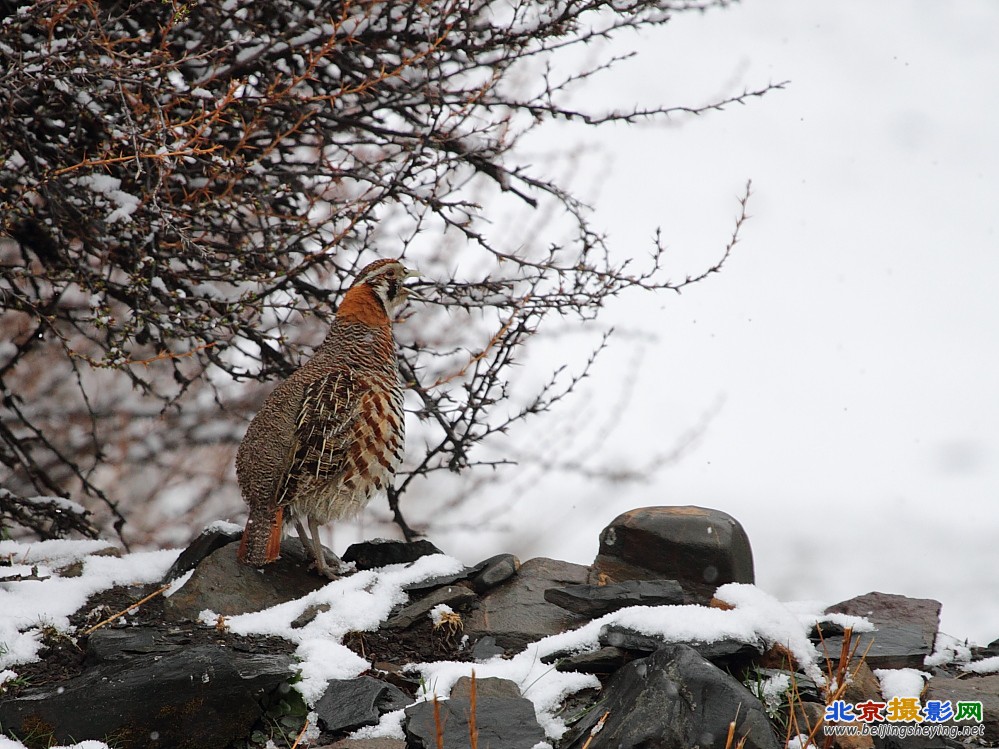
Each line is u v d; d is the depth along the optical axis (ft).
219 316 41.27
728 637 28.99
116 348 36.19
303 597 34.04
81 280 39.45
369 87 41.39
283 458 34.37
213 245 40.55
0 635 31.42
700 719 25.27
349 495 35.45
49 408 61.31
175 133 35.63
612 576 34.96
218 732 27.25
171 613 33.53
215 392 47.91
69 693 27.20
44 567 37.14
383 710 28.30
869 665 30.09
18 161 46.96
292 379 36.35
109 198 38.88
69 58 35.73
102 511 61.82
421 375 52.70
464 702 27.37
